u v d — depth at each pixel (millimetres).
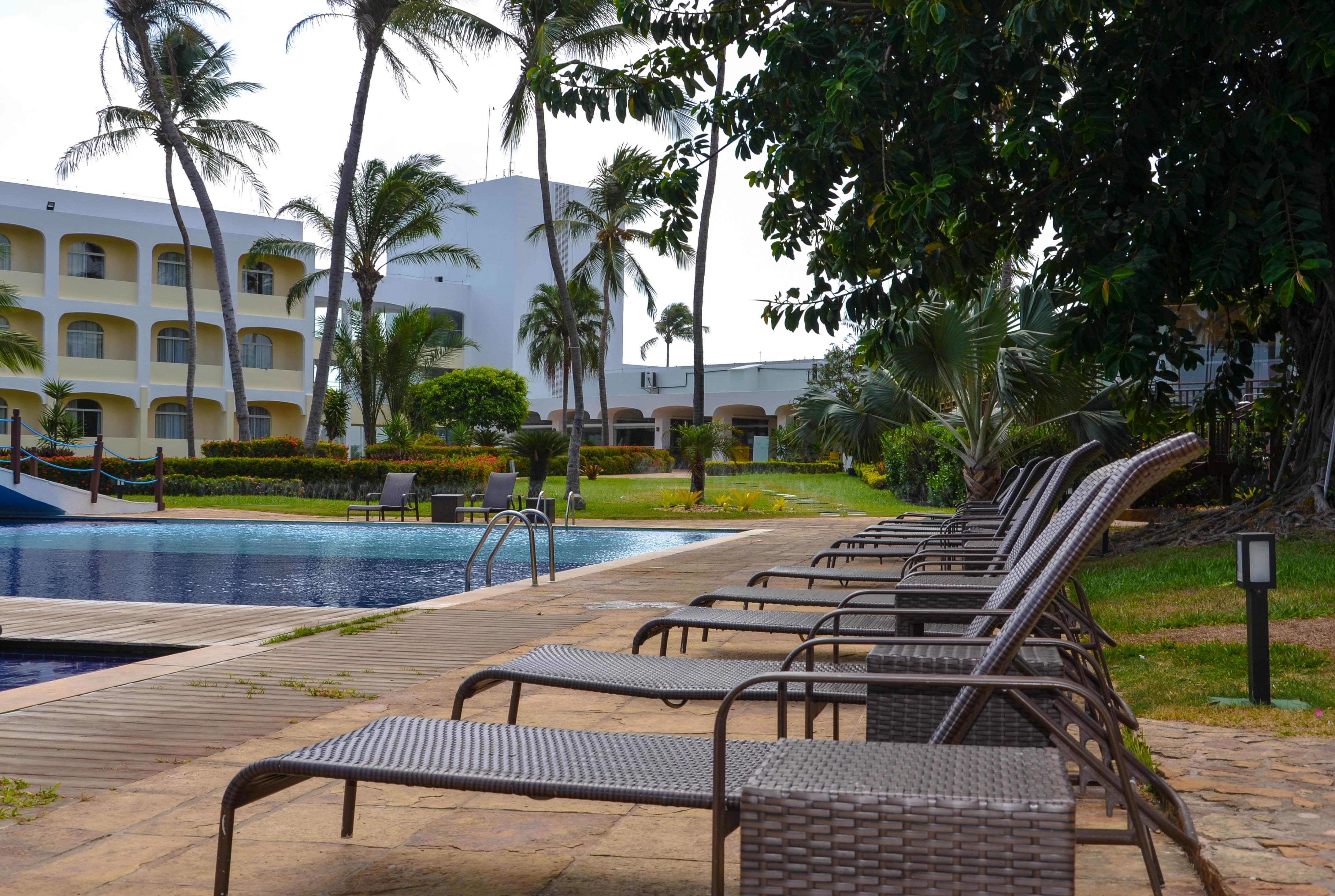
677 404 52062
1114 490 1736
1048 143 7004
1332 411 8711
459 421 45875
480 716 3682
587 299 45344
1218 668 4305
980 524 6801
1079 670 2338
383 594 9094
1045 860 1239
